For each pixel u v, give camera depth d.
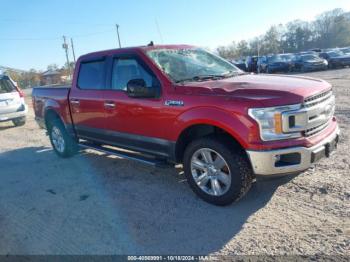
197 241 3.70
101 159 6.94
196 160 4.55
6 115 11.94
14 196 5.42
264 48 80.75
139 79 4.85
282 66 29.95
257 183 4.91
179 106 4.54
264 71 31.30
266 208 4.24
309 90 4.10
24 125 12.62
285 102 3.87
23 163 7.25
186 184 5.24
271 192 4.62
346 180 4.74
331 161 5.45
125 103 5.30
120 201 4.85
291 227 3.79
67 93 6.62
